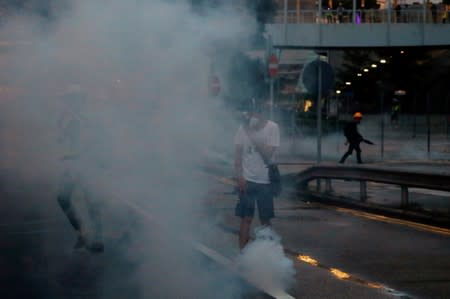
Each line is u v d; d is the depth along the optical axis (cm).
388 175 1280
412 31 3403
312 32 2864
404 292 698
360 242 979
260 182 792
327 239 1002
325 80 1591
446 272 793
